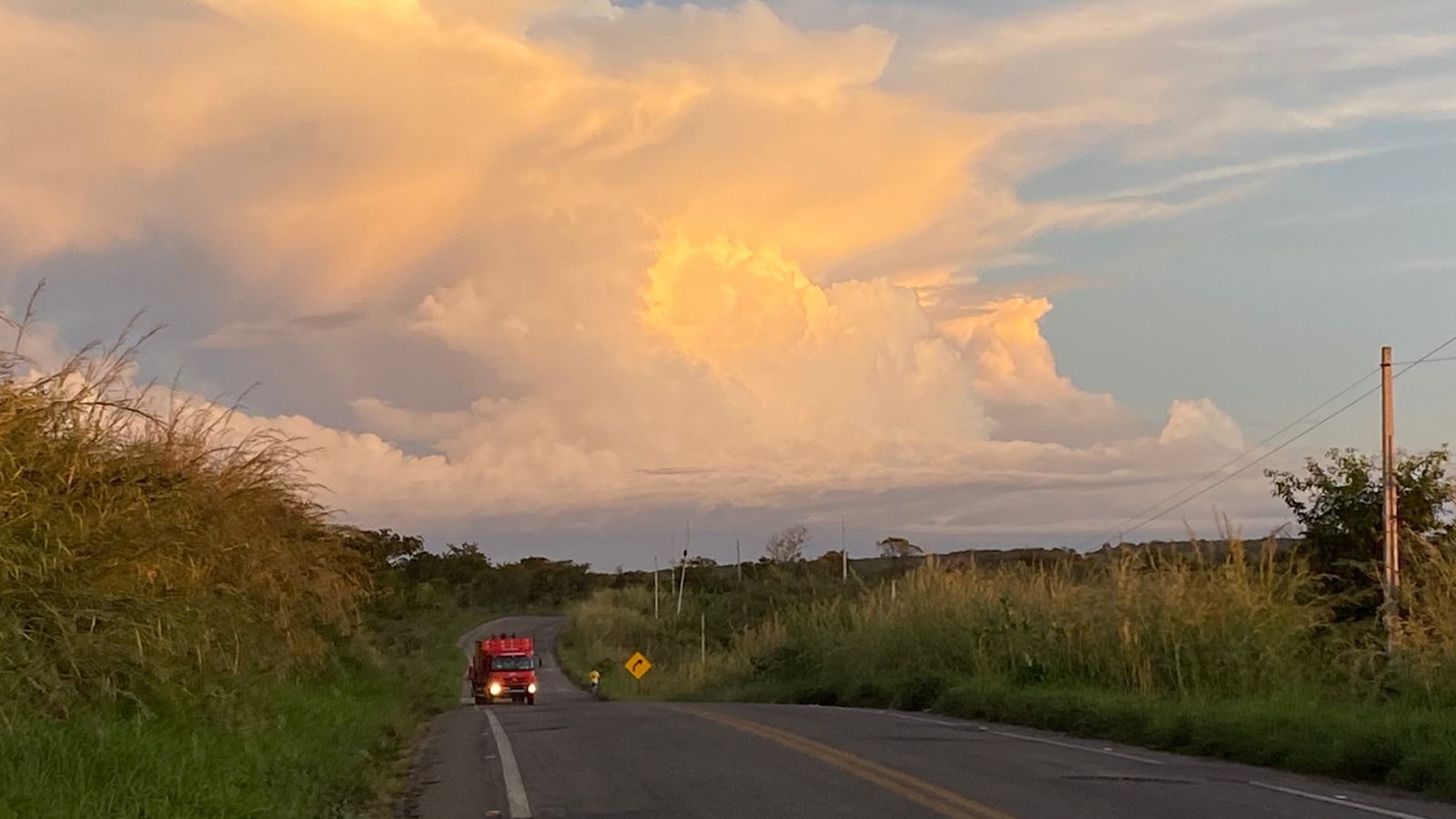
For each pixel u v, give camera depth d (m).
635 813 11.77
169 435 13.75
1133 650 22.34
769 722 22.22
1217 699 19.92
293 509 17.89
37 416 11.41
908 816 11.27
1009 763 15.28
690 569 111.62
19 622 10.46
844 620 39.97
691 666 56.44
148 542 12.03
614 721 22.94
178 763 10.09
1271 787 13.23
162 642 11.56
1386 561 22.83
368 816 11.75
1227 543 22.52
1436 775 12.71
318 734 15.36
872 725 21.31
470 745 18.91
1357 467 26.52
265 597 16.12
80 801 8.20
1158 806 11.83
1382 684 18.28
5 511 10.83
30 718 9.90
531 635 112.00
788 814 11.47
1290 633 20.94
